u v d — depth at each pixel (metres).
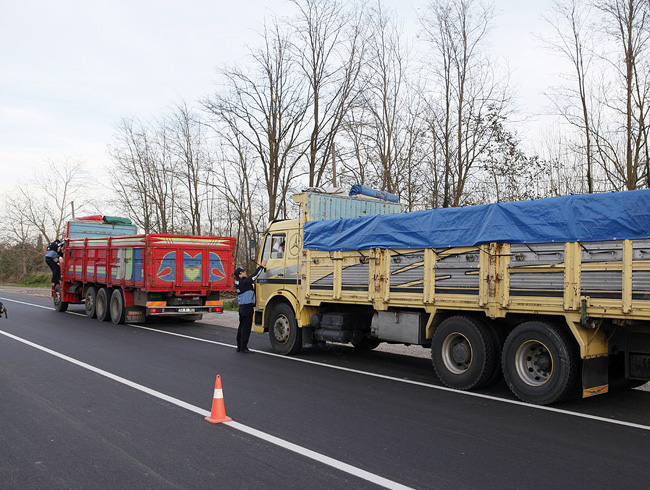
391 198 12.76
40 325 15.60
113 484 4.54
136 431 5.95
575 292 6.89
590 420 6.58
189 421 6.34
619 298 6.50
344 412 6.83
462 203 20.59
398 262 9.11
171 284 15.45
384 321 9.43
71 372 9.02
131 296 16.30
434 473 4.81
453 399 7.62
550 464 5.05
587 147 18.00
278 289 11.59
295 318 11.17
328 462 5.06
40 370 9.16
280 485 4.53
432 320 8.68
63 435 5.80
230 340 13.48
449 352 8.46
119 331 14.75
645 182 16.69
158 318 18.36
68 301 20.02
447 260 8.38
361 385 8.46
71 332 14.18
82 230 21.03
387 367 10.05
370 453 5.32
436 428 6.20
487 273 7.84
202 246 16.02
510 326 8.42
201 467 4.92
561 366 7.07
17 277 55.06
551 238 7.13
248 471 4.83
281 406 7.08
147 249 15.14
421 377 9.16
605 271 6.64
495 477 4.72
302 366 10.02
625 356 7.08
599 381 7.13
